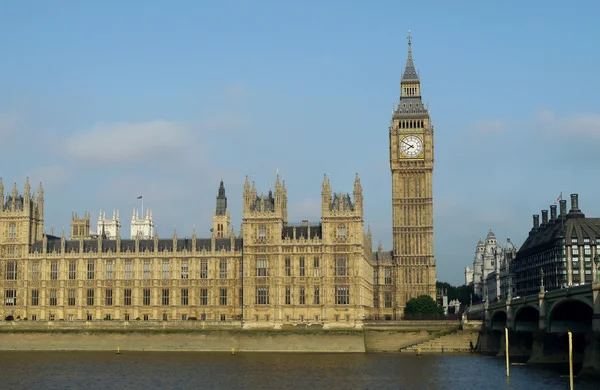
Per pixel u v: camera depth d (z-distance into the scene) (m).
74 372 170.25
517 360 194.38
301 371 170.75
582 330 183.25
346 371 170.50
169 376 163.25
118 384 152.88
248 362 189.12
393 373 167.00
